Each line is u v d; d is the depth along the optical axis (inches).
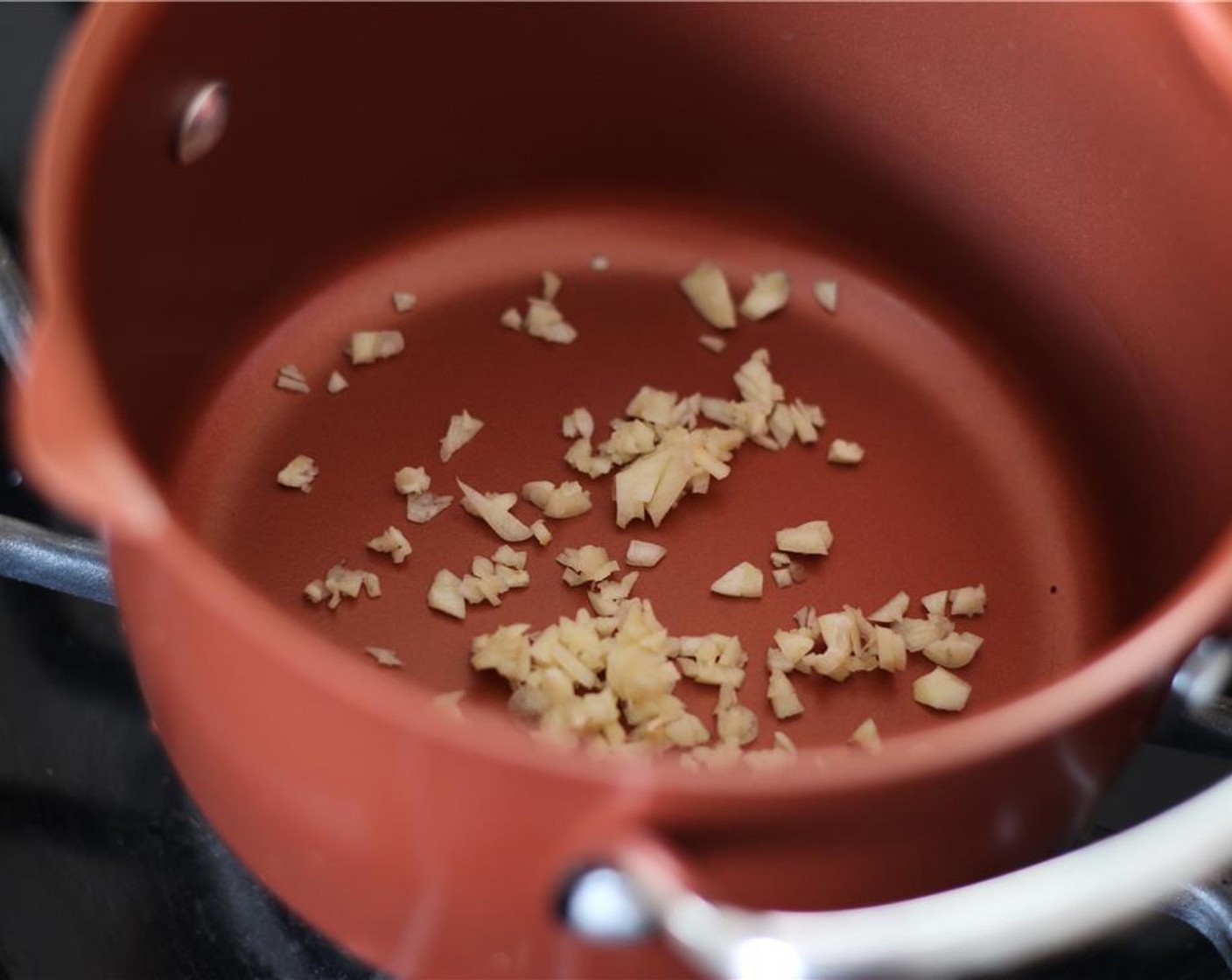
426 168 18.2
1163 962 16.1
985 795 13.7
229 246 17.3
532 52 17.7
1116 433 17.6
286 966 16.4
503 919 13.9
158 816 16.7
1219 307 16.4
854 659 16.8
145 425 17.0
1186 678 14.5
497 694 16.5
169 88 15.7
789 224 18.8
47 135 14.5
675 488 17.2
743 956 12.9
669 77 18.0
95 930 16.2
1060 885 13.0
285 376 17.8
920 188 18.1
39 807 16.6
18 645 17.1
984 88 17.3
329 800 13.8
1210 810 13.2
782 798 13.0
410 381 17.9
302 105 17.1
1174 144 16.4
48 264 14.0
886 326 18.6
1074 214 17.4
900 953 12.9
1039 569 17.5
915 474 17.8
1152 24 16.1
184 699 14.2
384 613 16.7
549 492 17.2
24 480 17.2
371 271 18.4
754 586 17.0
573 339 18.2
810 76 17.8
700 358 18.3
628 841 13.1
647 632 16.5
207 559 13.3
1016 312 18.1
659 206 18.9
